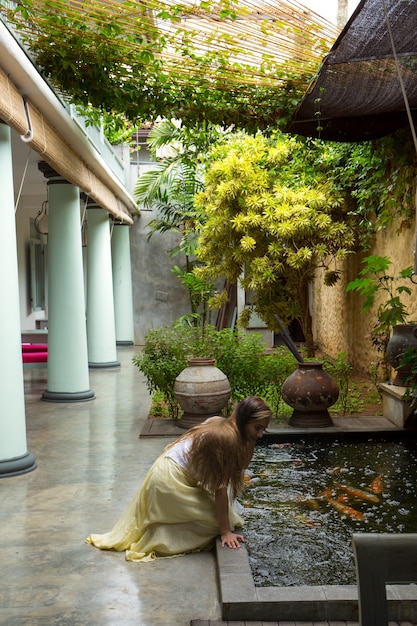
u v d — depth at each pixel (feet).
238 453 13.56
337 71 20.24
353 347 39.78
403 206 28.09
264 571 12.96
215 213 34.17
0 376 20.10
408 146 26.53
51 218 31.81
